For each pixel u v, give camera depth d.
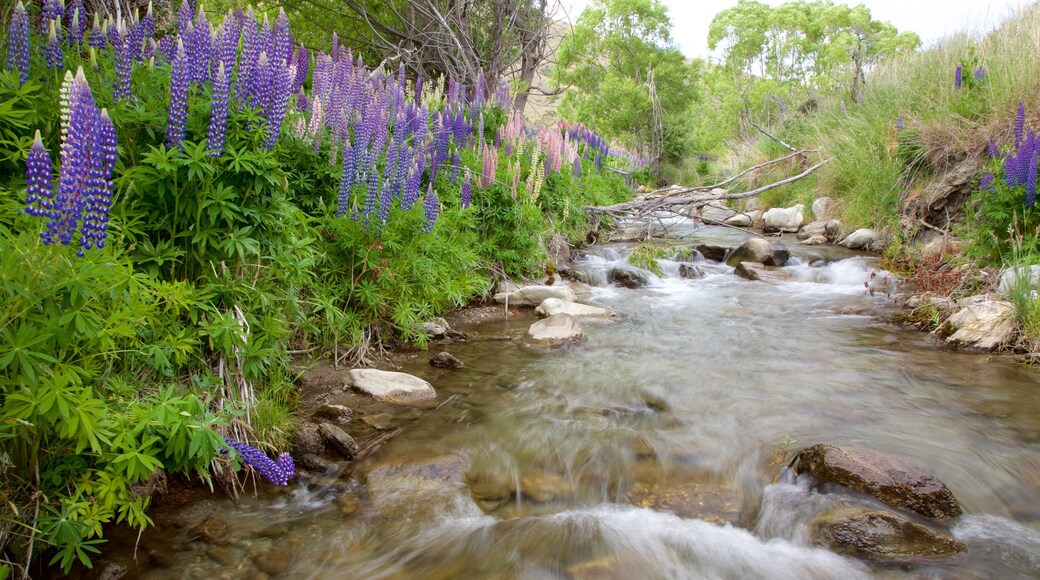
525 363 5.27
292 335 4.55
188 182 3.30
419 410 4.21
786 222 12.92
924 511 3.19
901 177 10.27
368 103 5.81
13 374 2.28
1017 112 7.47
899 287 7.98
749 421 4.17
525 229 7.88
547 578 2.70
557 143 9.88
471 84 11.60
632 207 11.03
